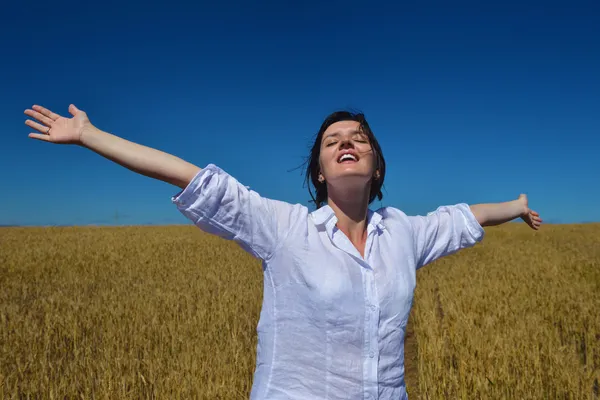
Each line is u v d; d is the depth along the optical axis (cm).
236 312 734
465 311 732
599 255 1672
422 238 208
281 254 171
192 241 2242
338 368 163
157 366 482
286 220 175
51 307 789
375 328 166
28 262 1424
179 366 486
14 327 648
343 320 163
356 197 182
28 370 504
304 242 170
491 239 2511
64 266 1367
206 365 477
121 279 1138
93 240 2245
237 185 171
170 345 569
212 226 170
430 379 470
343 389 162
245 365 483
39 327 665
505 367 471
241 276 1182
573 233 2923
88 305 817
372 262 176
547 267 1297
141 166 165
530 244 2170
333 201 187
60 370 509
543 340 571
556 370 467
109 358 509
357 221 187
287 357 167
